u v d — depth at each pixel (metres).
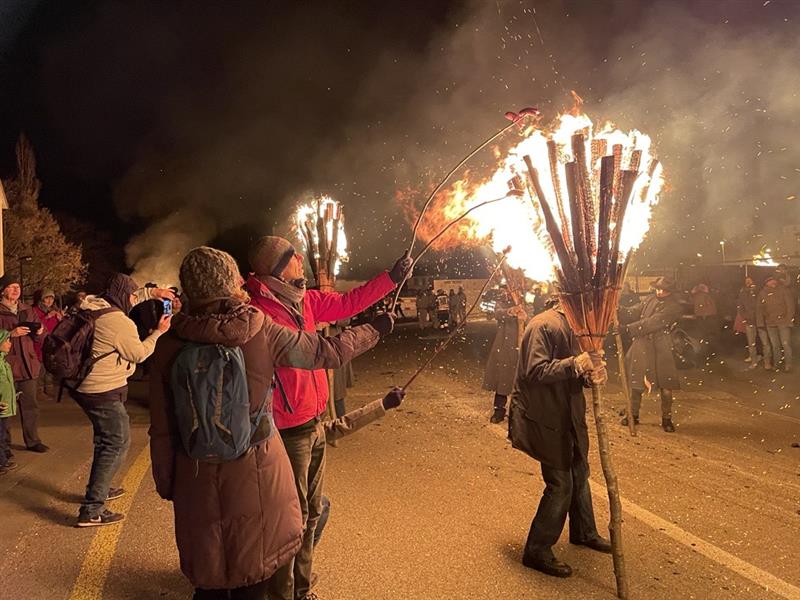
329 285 6.45
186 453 2.64
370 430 8.61
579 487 4.68
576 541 4.77
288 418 3.45
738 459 7.03
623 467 6.76
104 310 5.27
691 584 4.16
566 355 4.36
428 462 7.03
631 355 8.40
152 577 4.33
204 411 2.55
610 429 8.48
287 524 2.76
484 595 4.02
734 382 12.26
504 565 4.44
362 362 17.59
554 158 4.09
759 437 8.00
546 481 4.34
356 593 4.05
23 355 7.65
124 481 6.46
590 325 4.02
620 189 3.98
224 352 2.60
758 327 13.58
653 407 9.91
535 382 4.27
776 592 4.05
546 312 4.51
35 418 7.79
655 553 4.64
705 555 4.60
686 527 5.12
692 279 18.02
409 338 25.53
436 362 16.64
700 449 7.45
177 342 2.69
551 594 4.03
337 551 4.69
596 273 4.03
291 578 3.42
